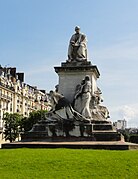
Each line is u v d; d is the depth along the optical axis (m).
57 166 16.95
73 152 21.34
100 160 18.34
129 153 21.20
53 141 30.30
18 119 86.62
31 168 16.58
